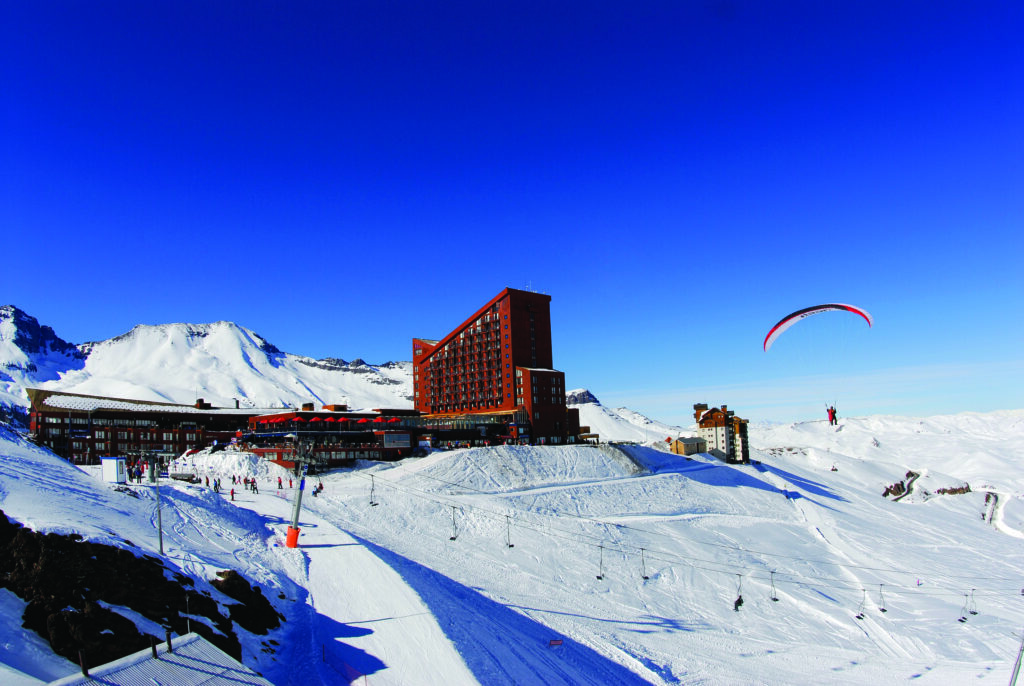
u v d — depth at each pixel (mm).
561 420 147000
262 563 54812
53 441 125000
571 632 52750
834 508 133750
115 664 24031
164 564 41156
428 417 148125
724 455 169875
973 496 197375
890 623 67938
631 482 123625
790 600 72688
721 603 69500
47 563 32375
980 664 56844
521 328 148375
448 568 67375
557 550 79938
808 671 52188
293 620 44281
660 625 60031
